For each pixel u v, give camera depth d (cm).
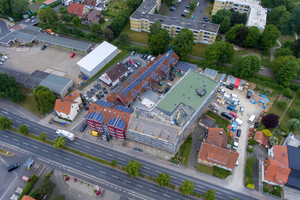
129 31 18162
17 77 13638
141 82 12656
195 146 10856
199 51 16275
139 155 10575
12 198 9031
